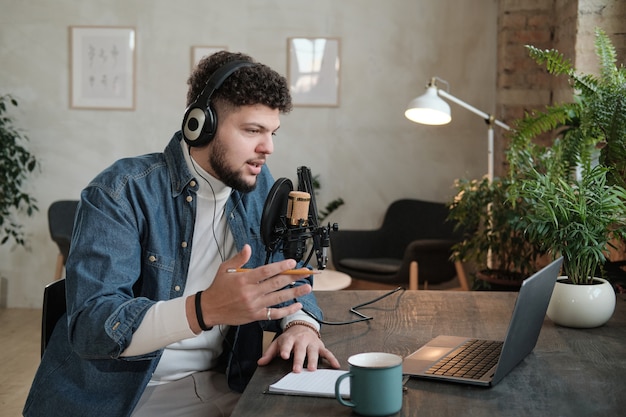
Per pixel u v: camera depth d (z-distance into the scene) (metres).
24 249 5.80
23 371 4.19
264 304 1.52
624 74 2.83
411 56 5.62
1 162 5.58
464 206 4.19
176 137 1.94
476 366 1.68
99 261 1.71
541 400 1.50
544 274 1.68
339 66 5.64
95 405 1.76
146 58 5.66
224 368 2.06
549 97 5.17
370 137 5.69
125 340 1.59
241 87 1.74
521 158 3.40
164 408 1.85
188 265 1.91
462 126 5.64
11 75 5.70
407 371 1.65
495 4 5.54
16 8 5.65
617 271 3.02
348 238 5.41
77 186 5.76
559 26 4.79
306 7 5.61
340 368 1.72
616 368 1.71
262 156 1.81
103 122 5.71
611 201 2.09
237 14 5.62
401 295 2.46
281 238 1.88
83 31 5.64
